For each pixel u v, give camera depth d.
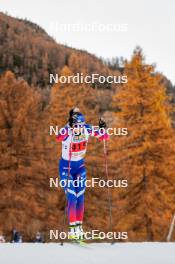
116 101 27.75
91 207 28.08
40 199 29.94
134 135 26.94
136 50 27.78
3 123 31.08
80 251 6.00
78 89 30.56
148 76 27.27
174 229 26.06
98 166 27.92
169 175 27.05
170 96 29.27
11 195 29.56
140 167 26.67
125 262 5.37
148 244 6.73
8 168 30.27
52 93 30.64
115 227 26.97
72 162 7.07
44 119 31.78
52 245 6.52
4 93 31.83
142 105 27.23
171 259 5.54
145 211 26.50
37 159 30.34
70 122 7.14
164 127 27.28
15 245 6.43
